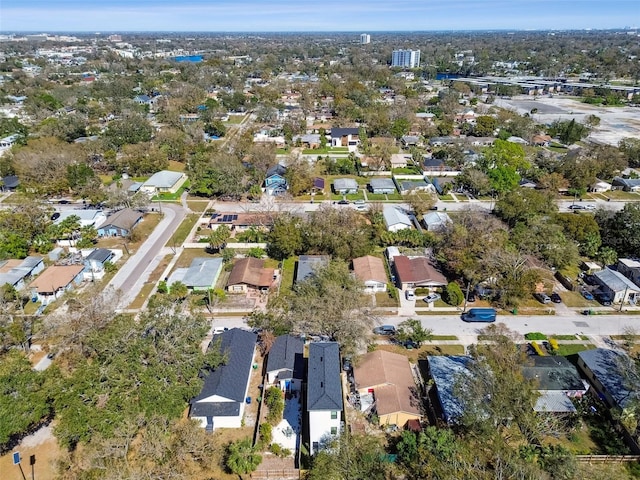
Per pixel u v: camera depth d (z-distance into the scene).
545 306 54.88
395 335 48.94
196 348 39.38
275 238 64.50
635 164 109.06
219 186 87.12
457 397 36.56
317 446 35.19
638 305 55.22
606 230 68.00
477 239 59.25
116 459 32.28
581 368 44.22
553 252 60.22
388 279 60.03
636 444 35.53
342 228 65.81
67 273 59.44
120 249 69.00
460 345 47.91
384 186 91.75
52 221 74.44
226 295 57.12
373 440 34.19
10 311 50.50
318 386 35.75
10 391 33.94
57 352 45.41
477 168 96.56
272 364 42.50
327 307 45.25
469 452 32.25
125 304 55.12
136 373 35.72
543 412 37.16
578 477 30.81
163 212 82.81
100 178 96.56
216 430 37.84
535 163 103.12
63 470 33.97
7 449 35.81
